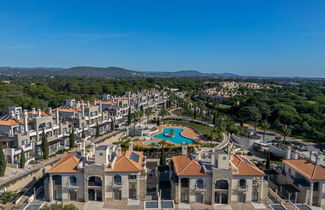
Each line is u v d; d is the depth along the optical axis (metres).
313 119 120.75
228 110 165.75
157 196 48.62
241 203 47.22
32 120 76.06
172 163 52.94
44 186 46.75
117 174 45.97
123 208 44.59
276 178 59.62
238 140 95.38
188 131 111.56
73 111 96.00
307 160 55.09
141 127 106.75
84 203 45.84
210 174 46.03
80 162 47.03
